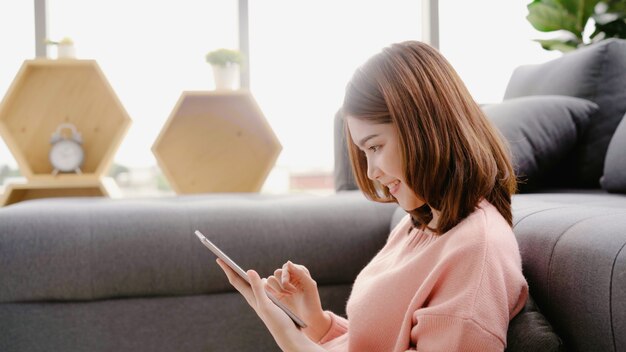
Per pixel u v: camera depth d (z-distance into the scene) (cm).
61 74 255
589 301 67
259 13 291
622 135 142
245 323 142
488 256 69
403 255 85
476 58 304
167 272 139
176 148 263
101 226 140
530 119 159
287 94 294
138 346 138
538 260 81
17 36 274
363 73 76
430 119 71
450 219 74
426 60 75
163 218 143
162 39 282
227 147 265
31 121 253
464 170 72
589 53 170
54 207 146
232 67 252
